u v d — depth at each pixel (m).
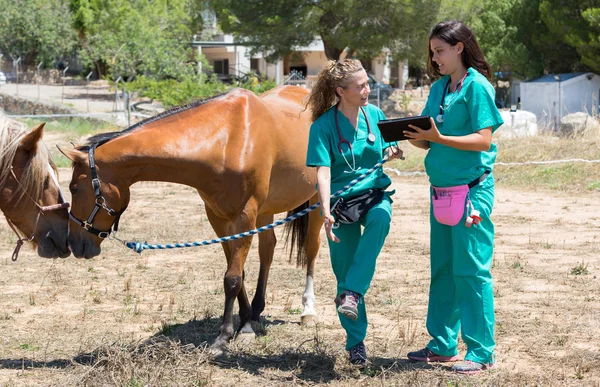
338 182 4.61
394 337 5.39
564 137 17.05
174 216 11.30
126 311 6.16
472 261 4.46
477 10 31.06
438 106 4.54
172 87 26.92
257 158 5.03
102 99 37.09
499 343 5.18
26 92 41.22
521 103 28.00
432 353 4.82
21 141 4.73
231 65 45.69
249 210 5.04
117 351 4.65
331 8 29.30
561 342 5.15
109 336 5.42
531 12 30.06
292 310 6.25
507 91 33.19
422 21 28.66
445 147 4.47
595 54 25.86
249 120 5.10
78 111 30.03
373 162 4.63
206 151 4.89
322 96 4.58
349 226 4.60
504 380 4.34
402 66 43.75
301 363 4.79
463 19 30.50
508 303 6.30
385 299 6.47
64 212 4.95
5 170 4.70
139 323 5.82
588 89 27.22
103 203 4.77
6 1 48.53
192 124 4.95
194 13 44.88
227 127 5.01
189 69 34.22
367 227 4.46
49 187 4.87
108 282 7.23
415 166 16.23
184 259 8.33
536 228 9.92
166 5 41.38
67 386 4.31
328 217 4.36
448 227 4.64
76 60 52.34
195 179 4.93
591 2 26.08
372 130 4.62
